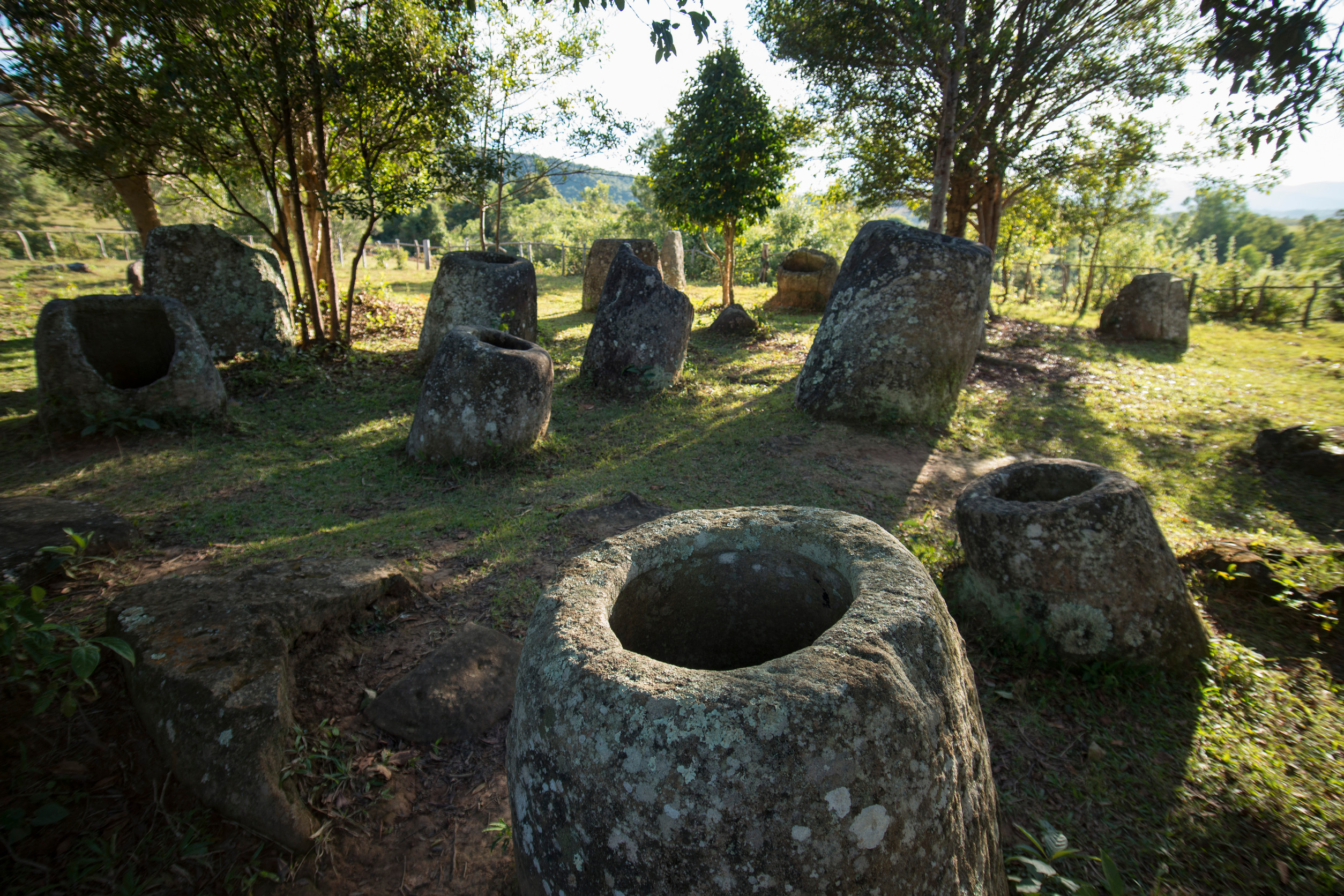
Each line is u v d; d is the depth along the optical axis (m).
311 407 6.94
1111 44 11.69
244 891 2.04
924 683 1.38
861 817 1.19
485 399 5.36
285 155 9.22
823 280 14.44
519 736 1.46
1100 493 3.05
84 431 5.41
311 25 7.24
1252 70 4.06
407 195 8.58
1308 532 4.80
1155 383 9.09
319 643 2.92
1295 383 9.10
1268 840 2.27
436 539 4.23
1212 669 3.04
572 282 18.95
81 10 6.54
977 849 1.48
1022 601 3.15
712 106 12.59
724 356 9.99
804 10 10.88
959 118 11.96
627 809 1.20
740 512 2.07
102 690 2.49
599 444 6.10
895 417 6.48
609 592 1.67
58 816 2.08
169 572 3.65
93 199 12.66
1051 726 2.79
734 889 1.15
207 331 8.27
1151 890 2.11
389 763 2.50
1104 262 21.80
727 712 1.18
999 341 12.20
